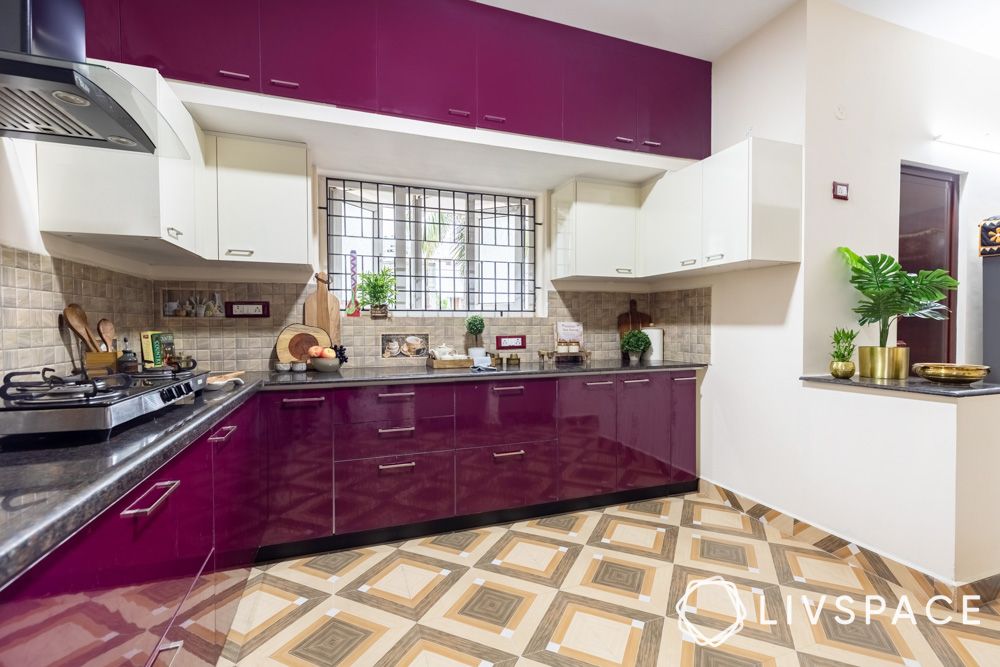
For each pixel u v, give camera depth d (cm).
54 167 156
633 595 187
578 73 263
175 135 130
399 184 306
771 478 256
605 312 347
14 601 56
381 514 229
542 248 335
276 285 268
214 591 138
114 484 78
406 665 149
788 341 246
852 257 232
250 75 200
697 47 284
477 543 231
